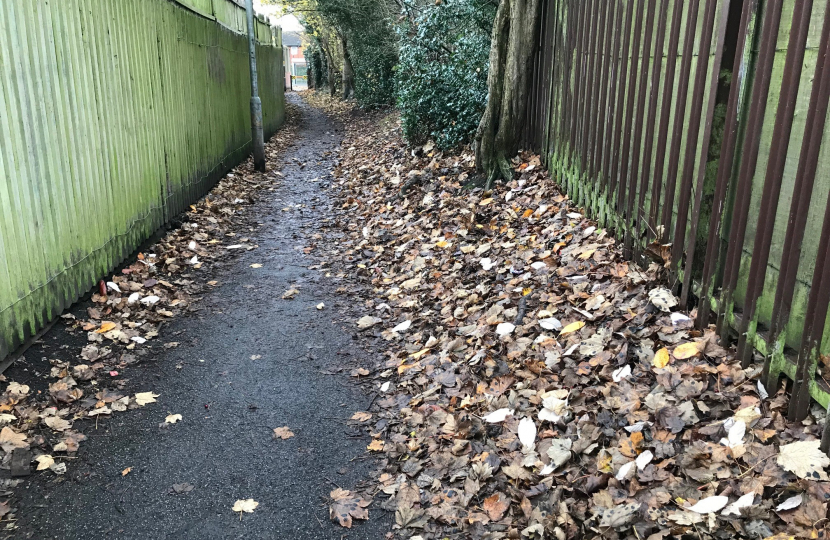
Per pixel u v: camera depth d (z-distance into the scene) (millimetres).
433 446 3285
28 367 3998
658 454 2787
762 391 2918
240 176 11375
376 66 22016
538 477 2885
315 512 2908
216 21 10383
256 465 3244
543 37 7574
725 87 3344
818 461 2436
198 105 8953
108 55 5562
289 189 10938
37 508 2889
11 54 3930
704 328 3504
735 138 3193
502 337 4121
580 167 5980
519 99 7879
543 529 2555
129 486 3061
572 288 4445
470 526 2709
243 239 7598
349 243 7363
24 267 4070
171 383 4066
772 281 3021
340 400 3889
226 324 5043
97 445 3371
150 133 6707
